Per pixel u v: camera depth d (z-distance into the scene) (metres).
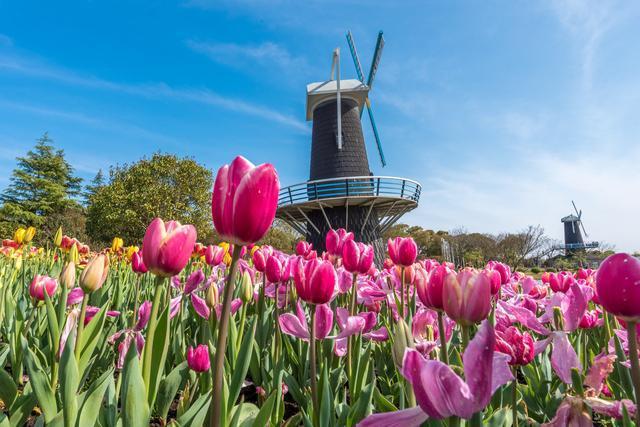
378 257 23.58
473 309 0.90
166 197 28.06
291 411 2.07
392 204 23.44
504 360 0.79
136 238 28.59
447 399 0.71
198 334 2.61
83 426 1.10
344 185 22.47
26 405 1.40
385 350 2.40
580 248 56.38
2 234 32.78
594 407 1.08
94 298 3.03
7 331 2.52
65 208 42.81
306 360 2.09
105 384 1.17
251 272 2.61
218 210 0.89
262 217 0.87
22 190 42.53
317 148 27.31
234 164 0.90
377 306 2.80
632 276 0.79
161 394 1.62
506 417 1.28
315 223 23.88
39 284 1.97
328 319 1.47
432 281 1.08
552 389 1.84
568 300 1.39
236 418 1.25
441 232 51.59
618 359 1.62
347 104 27.55
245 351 1.28
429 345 1.38
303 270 1.28
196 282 2.07
